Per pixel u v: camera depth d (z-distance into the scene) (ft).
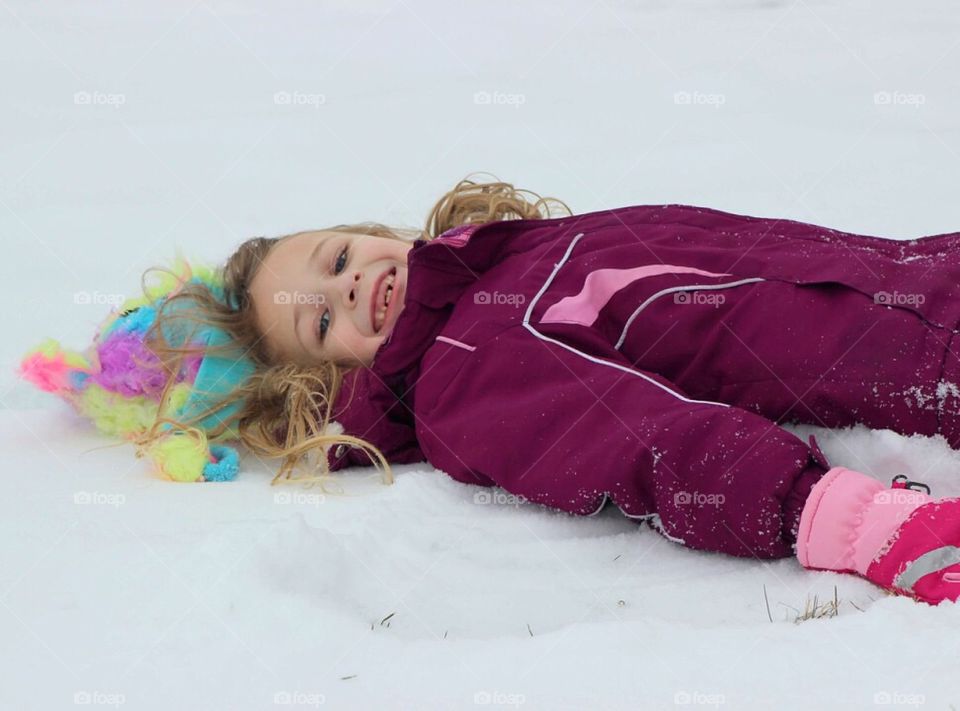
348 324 10.95
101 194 18.07
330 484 10.27
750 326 9.12
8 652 6.68
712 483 7.94
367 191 17.49
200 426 11.05
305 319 11.10
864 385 8.58
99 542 8.32
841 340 8.73
